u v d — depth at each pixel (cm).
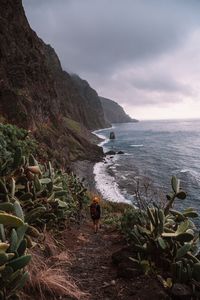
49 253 634
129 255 591
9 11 5806
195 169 4769
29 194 622
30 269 486
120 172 4616
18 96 3894
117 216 1477
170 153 6906
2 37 4753
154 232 582
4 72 4278
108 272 583
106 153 6956
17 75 4681
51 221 761
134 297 476
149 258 569
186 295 470
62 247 726
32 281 472
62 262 614
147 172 4556
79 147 6122
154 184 3575
